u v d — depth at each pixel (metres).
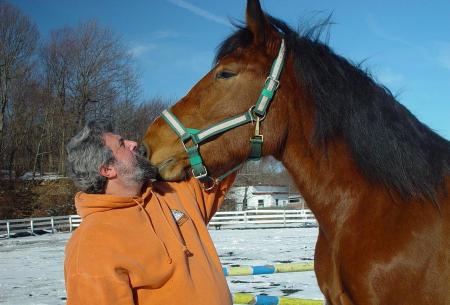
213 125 2.26
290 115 2.29
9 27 28.81
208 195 2.50
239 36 2.38
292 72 2.28
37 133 31.44
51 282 8.62
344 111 2.19
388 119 2.15
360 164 2.14
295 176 2.34
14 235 19.98
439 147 2.23
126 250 1.83
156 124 2.36
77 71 31.47
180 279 1.92
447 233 1.99
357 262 2.04
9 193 24.56
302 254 11.38
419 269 1.93
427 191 2.05
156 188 2.28
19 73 29.95
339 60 2.31
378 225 2.05
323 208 2.25
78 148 2.01
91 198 1.95
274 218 23.41
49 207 25.30
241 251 12.41
